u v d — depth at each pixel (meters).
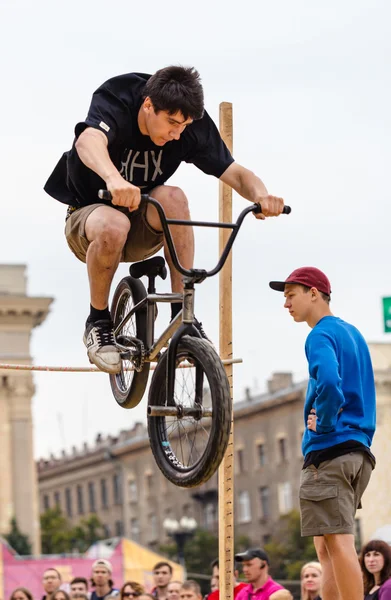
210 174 13.27
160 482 139.12
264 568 19.45
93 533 129.62
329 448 12.80
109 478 150.62
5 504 103.62
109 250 12.20
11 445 105.06
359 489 13.02
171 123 12.05
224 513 14.70
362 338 13.31
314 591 19.53
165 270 12.92
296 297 13.46
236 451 126.56
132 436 150.75
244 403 127.00
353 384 12.92
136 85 12.31
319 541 13.72
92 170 12.20
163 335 12.25
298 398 117.69
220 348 15.07
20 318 106.75
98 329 12.70
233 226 11.86
